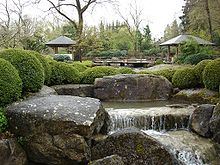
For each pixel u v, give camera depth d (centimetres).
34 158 573
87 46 2377
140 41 3659
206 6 2498
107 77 1062
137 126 737
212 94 915
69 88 1014
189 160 604
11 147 536
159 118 741
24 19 2375
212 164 605
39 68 759
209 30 2575
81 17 2320
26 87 727
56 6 2277
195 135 680
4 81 617
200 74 1001
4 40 1648
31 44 1941
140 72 1190
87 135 554
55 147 551
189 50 1781
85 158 548
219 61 930
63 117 557
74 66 1245
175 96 1034
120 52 3281
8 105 621
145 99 1044
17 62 721
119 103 984
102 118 648
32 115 571
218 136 639
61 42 2230
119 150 548
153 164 534
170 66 1606
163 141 639
